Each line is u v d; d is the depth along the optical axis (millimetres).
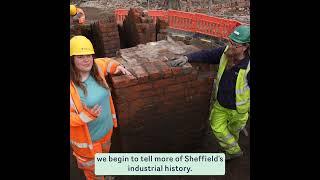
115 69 3430
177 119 3773
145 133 3680
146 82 3463
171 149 3895
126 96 3439
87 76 3225
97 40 5660
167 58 3756
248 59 3518
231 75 3559
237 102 3604
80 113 3227
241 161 4020
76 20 5887
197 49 4004
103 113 3324
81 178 3791
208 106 3887
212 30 7121
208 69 3885
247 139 4332
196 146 4066
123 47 6008
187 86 3654
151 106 3582
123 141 3641
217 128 3826
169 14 7734
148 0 8688
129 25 5574
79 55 3105
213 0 8336
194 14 7344
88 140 3373
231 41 3492
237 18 7488
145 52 3926
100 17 7719
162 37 5367
